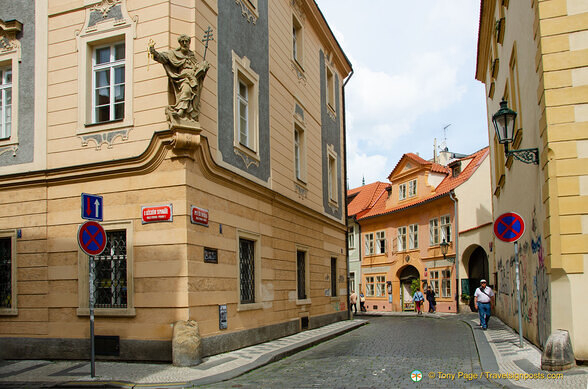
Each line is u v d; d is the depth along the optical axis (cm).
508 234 1153
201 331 1075
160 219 1060
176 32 1120
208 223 1134
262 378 914
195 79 1075
